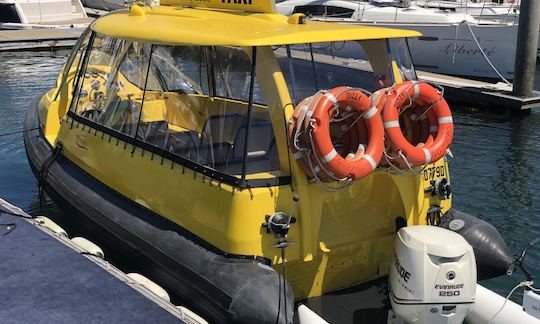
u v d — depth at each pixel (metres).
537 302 4.22
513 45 16.34
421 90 4.28
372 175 4.62
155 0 6.51
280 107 4.17
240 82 4.81
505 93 13.80
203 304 4.11
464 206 8.00
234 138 4.43
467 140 11.22
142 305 3.90
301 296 4.42
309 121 3.89
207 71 5.24
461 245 3.89
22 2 25.02
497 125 12.34
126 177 5.25
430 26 17.30
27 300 3.92
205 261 4.19
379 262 4.71
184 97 5.43
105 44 6.11
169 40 4.71
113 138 5.54
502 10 19.83
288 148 4.12
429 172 4.72
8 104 13.01
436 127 4.39
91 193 5.65
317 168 3.97
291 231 4.14
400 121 4.59
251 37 4.19
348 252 4.50
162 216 4.79
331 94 3.94
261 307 3.79
